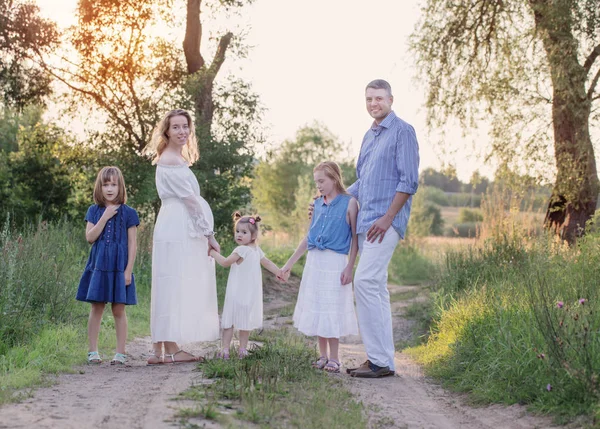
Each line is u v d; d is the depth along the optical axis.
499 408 5.11
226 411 4.43
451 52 16.20
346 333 6.32
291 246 25.72
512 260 10.49
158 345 6.54
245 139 18.47
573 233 14.25
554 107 14.80
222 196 17.86
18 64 18.14
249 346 7.70
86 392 4.92
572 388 4.76
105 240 6.60
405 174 6.13
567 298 6.70
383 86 6.34
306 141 59.91
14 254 7.80
